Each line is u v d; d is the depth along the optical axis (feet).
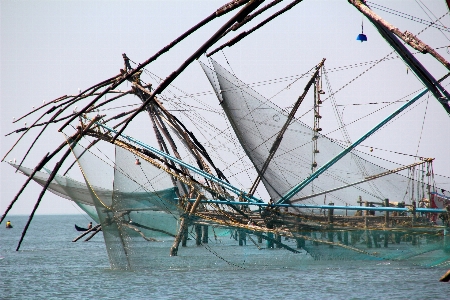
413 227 347.56
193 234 347.97
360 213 379.76
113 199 341.82
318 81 407.44
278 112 397.19
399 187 395.75
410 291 282.77
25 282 329.52
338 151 393.09
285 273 330.95
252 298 270.26
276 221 357.20
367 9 219.41
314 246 348.79
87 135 368.48
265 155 388.98
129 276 331.36
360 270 339.16
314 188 381.40
